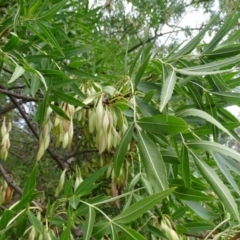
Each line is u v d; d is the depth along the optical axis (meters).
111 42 0.73
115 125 0.35
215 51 0.36
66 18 0.57
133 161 0.42
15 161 0.93
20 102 0.62
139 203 0.28
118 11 0.99
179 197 0.34
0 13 0.47
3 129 0.40
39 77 0.34
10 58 0.33
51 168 0.89
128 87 0.35
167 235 0.35
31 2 0.39
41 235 0.30
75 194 0.33
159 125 0.30
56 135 0.35
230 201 0.28
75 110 0.36
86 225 0.29
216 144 0.31
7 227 0.26
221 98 0.35
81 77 0.38
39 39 0.41
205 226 0.41
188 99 0.41
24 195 0.28
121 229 0.29
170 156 0.37
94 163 0.61
